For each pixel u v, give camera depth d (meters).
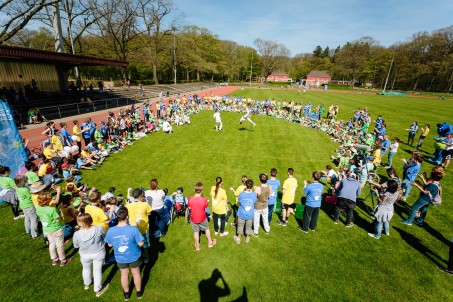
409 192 9.85
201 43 79.62
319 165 13.09
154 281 5.49
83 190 9.27
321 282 5.62
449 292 5.48
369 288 5.50
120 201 8.21
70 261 5.99
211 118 24.52
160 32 55.12
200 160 13.03
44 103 22.53
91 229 4.67
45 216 5.34
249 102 30.75
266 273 5.81
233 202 9.02
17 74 25.95
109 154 13.46
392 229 7.70
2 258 5.97
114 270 5.83
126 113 18.16
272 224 7.75
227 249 6.53
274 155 14.35
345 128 19.70
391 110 33.25
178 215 7.88
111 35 45.94
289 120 24.73
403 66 80.56
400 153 15.69
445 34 74.62
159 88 47.91
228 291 5.31
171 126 19.19
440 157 13.61
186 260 6.11
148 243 5.77
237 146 15.73
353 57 92.88
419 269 6.11
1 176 7.27
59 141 11.40
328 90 78.00
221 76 99.62
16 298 4.97
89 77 63.09
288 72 126.44
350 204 7.38
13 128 9.72
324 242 6.97
